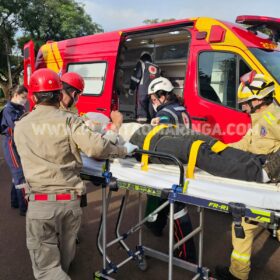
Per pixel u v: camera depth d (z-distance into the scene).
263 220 2.19
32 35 23.58
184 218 3.21
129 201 5.24
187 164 2.80
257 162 2.61
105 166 2.85
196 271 3.14
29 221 2.59
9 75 25.80
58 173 2.54
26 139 2.55
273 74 4.26
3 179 6.51
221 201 2.33
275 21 4.73
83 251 3.83
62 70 6.95
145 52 6.05
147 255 3.49
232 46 4.51
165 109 3.56
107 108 5.88
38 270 2.62
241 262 2.99
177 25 5.08
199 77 4.83
